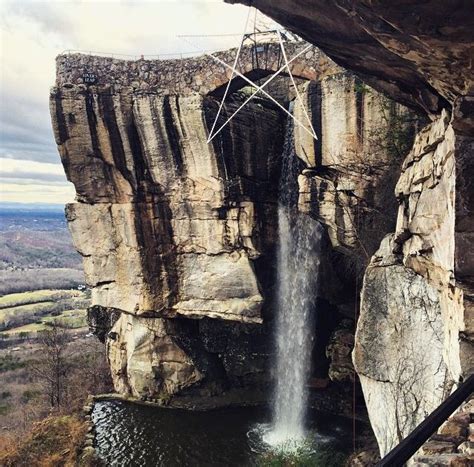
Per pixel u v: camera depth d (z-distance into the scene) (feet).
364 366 27.73
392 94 22.72
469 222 16.35
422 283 24.94
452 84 15.72
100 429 55.57
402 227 26.20
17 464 48.44
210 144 51.55
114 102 52.95
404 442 10.15
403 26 12.76
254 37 48.32
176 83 51.62
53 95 52.90
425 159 22.34
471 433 14.57
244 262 54.65
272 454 47.88
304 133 45.55
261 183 55.67
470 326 16.80
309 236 56.03
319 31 17.57
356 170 42.91
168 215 55.93
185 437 53.36
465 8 11.66
